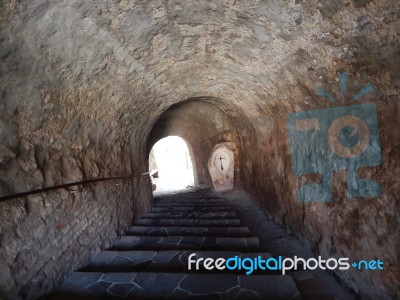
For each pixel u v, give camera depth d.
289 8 1.99
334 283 2.76
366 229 2.28
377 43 1.72
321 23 1.95
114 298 2.29
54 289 2.32
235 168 8.76
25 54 1.68
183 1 2.10
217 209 6.04
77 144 2.86
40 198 2.18
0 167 1.82
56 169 2.45
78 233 2.77
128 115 3.99
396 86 1.77
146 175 6.30
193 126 10.18
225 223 4.72
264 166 5.56
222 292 2.32
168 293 2.33
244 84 4.02
